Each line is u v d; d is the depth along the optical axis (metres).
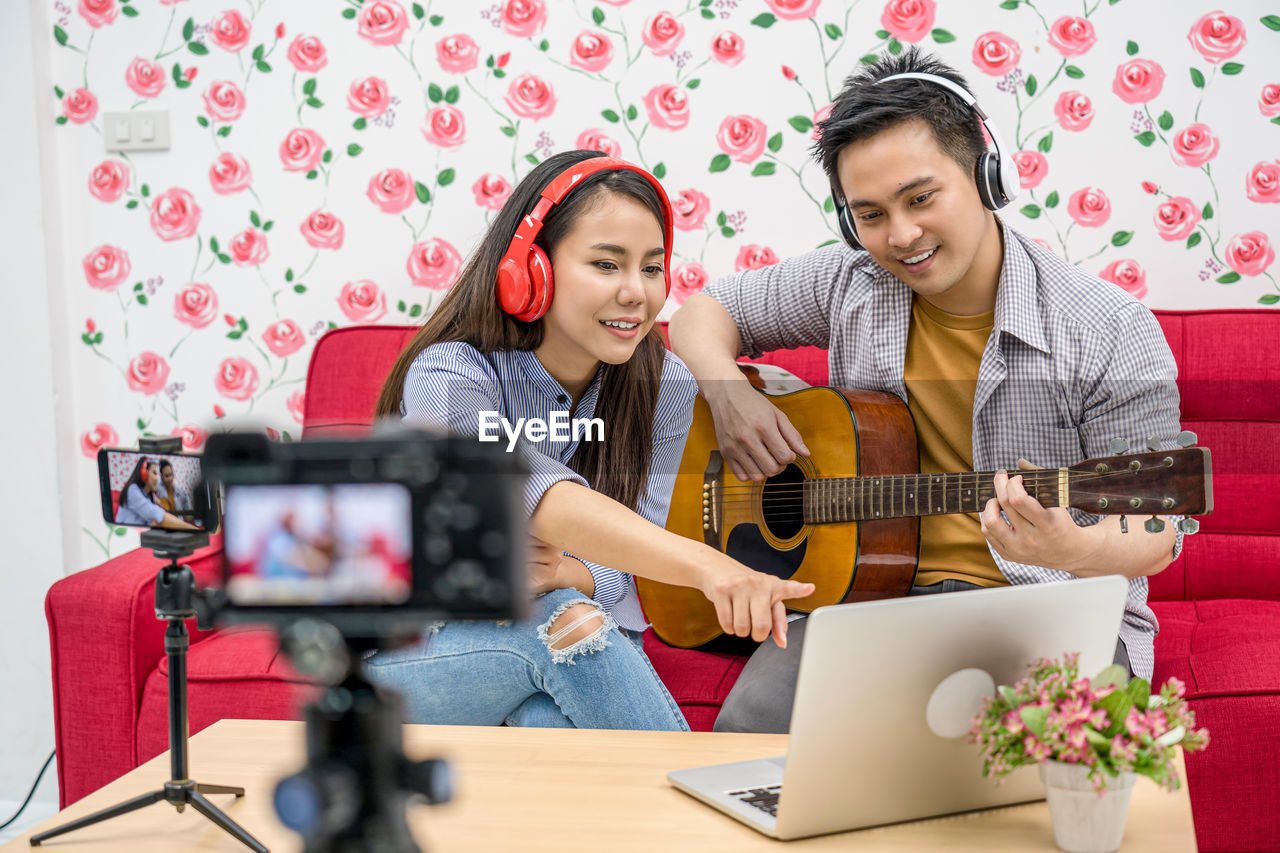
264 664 1.63
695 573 1.08
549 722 1.32
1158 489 1.18
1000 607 0.84
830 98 2.20
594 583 1.50
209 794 0.95
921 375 1.69
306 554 0.64
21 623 2.48
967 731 0.86
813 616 0.78
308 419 2.17
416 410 1.44
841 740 0.83
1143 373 1.54
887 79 1.54
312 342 2.44
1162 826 0.86
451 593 0.63
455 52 2.33
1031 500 1.29
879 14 2.17
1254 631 1.59
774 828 0.85
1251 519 1.92
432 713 1.35
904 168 1.48
